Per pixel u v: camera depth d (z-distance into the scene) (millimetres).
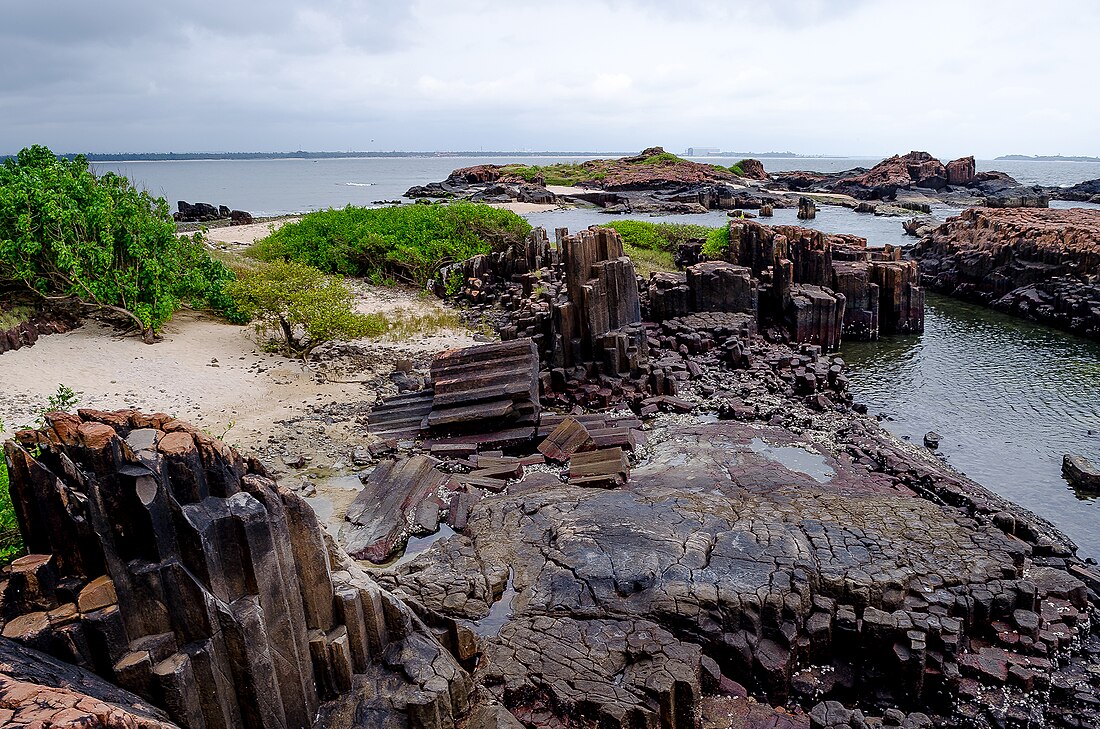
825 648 10859
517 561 12531
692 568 11539
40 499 6559
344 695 8320
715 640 10617
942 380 27188
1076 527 16312
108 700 6176
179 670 6680
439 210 49156
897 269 34281
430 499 15281
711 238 45125
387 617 8844
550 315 24359
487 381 19812
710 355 27359
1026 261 40750
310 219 46375
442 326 30156
